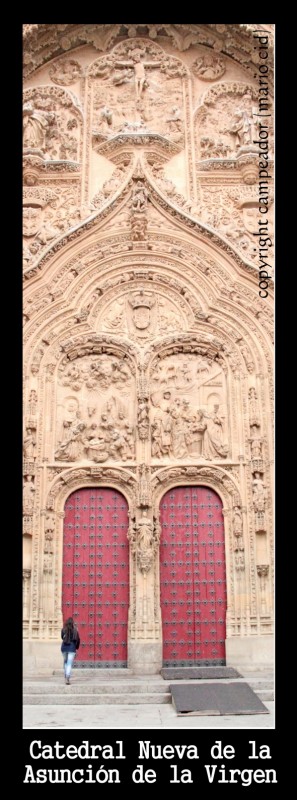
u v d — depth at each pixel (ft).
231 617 53.47
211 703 38.17
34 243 59.82
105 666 52.85
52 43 64.49
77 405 58.13
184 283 60.54
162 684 43.60
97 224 60.59
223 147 63.46
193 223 60.44
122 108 64.69
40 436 56.29
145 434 56.49
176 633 53.72
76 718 36.01
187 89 65.21
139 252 60.80
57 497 55.62
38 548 54.03
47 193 61.67
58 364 58.49
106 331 59.77
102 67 65.57
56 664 51.72
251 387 57.52
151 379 58.70
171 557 55.47
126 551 55.57
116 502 56.70
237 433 57.16
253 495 55.01
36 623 52.47
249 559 54.08
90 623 53.88
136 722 34.63
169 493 57.00
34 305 58.65
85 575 54.90
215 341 59.00
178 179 62.95
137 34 65.92
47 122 63.62
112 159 62.75
